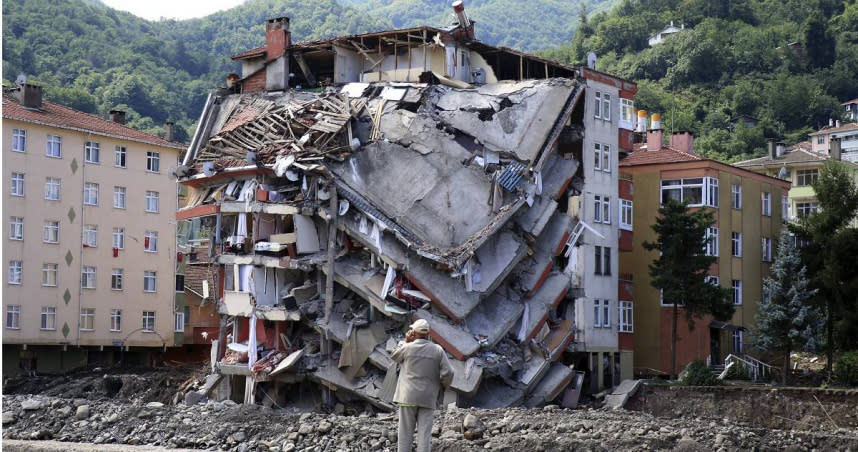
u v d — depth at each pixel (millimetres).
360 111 57125
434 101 57812
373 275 50906
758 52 179750
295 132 56156
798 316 62938
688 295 61375
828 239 64125
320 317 51250
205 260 85688
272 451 31266
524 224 55688
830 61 180000
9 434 34062
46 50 156125
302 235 52031
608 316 63844
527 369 53188
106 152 82625
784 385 61625
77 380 69500
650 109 167000
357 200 51719
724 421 39906
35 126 77438
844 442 35812
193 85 164875
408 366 21062
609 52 197625
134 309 83562
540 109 58438
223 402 47531
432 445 29906
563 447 30672
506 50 63625
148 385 63469
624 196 66875
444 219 52594
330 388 50438
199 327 88188
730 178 75062
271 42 64250
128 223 83750
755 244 78000
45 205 77812
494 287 52594
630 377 66062
